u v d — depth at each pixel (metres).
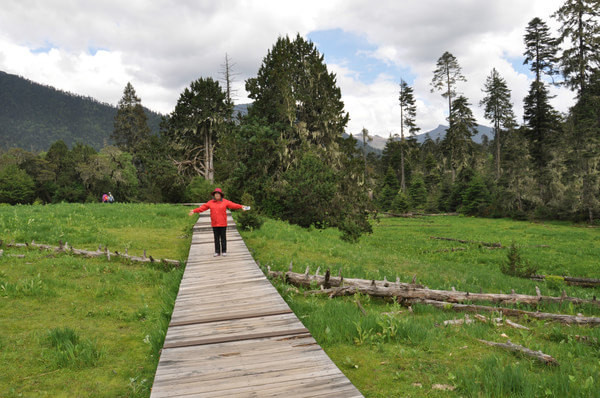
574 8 46.41
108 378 4.77
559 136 52.66
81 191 70.50
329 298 8.89
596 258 22.77
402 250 25.86
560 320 7.40
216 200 11.12
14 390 4.42
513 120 70.44
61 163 77.44
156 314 7.19
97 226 17.55
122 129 91.19
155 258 12.57
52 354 5.32
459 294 8.90
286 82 33.28
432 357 5.27
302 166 29.09
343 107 36.22
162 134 55.16
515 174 54.03
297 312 7.15
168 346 4.77
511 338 6.35
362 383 4.48
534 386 4.24
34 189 71.69
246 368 4.11
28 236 13.70
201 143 59.47
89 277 9.69
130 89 92.12
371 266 14.18
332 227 29.41
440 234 37.09
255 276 8.50
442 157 91.75
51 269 10.08
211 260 10.48
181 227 19.88
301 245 16.91
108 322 6.82
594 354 5.54
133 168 71.88
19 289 8.06
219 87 55.94
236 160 32.78
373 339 5.92
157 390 3.64
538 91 54.56
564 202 47.41
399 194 67.69
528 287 12.70
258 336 5.01
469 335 6.26
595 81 46.81
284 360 4.29
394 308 8.07
